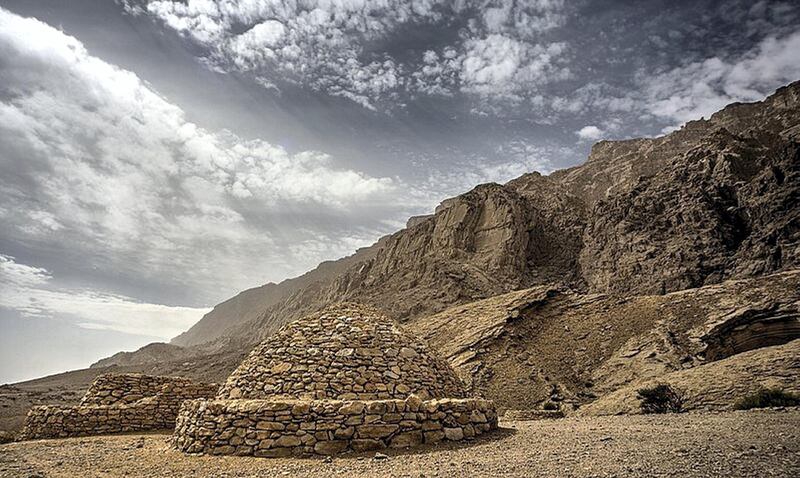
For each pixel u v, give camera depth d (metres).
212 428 11.50
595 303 55.34
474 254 88.00
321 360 13.39
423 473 8.55
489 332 50.41
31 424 17.39
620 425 16.80
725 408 23.77
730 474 7.55
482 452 10.81
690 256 64.38
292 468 9.57
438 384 14.34
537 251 93.56
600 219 85.94
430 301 75.06
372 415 11.46
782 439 10.70
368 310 16.02
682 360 37.66
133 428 18.11
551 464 8.92
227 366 82.62
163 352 143.38
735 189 67.00
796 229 54.50
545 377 42.06
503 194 98.38
